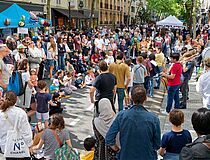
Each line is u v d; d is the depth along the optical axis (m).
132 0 63.44
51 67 14.80
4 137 5.33
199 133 3.20
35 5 27.73
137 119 4.32
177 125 4.89
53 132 5.62
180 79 9.87
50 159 5.59
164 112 10.19
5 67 8.20
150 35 30.84
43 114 8.27
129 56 20.67
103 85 7.22
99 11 49.47
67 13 34.81
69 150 5.45
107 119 5.72
